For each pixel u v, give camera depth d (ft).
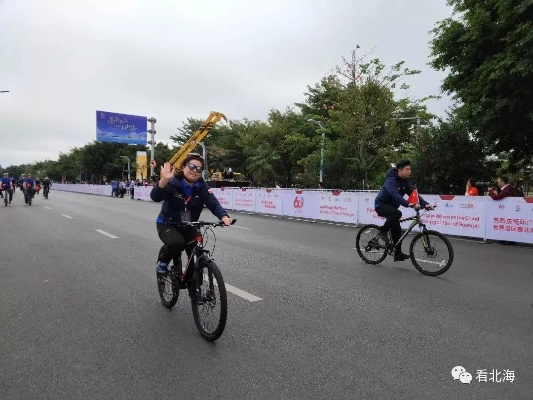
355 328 14.10
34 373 10.91
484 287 19.51
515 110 44.57
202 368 11.17
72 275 21.43
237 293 18.20
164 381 10.47
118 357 11.85
